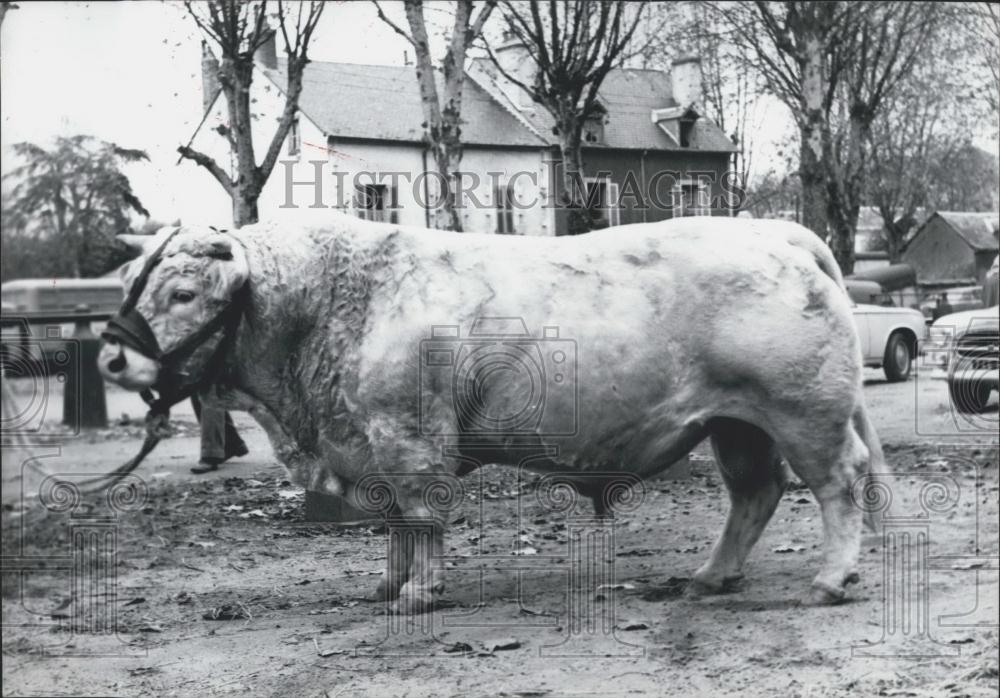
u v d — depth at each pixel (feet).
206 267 17.39
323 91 37.42
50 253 26.66
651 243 18.45
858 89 55.16
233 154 26.58
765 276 18.02
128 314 17.28
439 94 41.22
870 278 85.71
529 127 45.52
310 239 18.20
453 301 18.04
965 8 48.65
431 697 14.05
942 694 13.99
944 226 89.35
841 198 56.24
